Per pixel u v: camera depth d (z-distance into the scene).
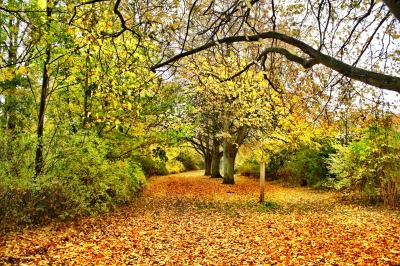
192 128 13.58
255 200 15.23
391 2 2.77
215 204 14.02
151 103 11.67
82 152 9.53
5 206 7.40
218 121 24.44
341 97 7.29
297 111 8.46
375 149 11.51
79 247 7.11
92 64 8.95
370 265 5.43
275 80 8.04
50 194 8.62
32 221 8.31
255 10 5.30
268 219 10.40
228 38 4.84
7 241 6.93
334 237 7.46
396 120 9.44
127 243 7.69
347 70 3.67
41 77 11.10
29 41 7.10
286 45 8.98
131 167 13.22
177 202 14.60
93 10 5.46
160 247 7.41
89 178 9.64
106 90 7.23
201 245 7.56
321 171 19.03
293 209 12.31
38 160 8.88
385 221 8.73
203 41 7.18
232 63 7.90
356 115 7.99
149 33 5.64
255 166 31.59
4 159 7.78
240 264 6.15
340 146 14.10
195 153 49.59
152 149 13.54
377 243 6.64
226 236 8.32
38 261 6.02
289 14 7.19
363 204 12.18
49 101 11.43
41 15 6.60
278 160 26.77
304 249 6.76
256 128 18.34
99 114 10.71
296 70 8.17
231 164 24.30
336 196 14.89
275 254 6.58
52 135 9.48
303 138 14.58
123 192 11.17
